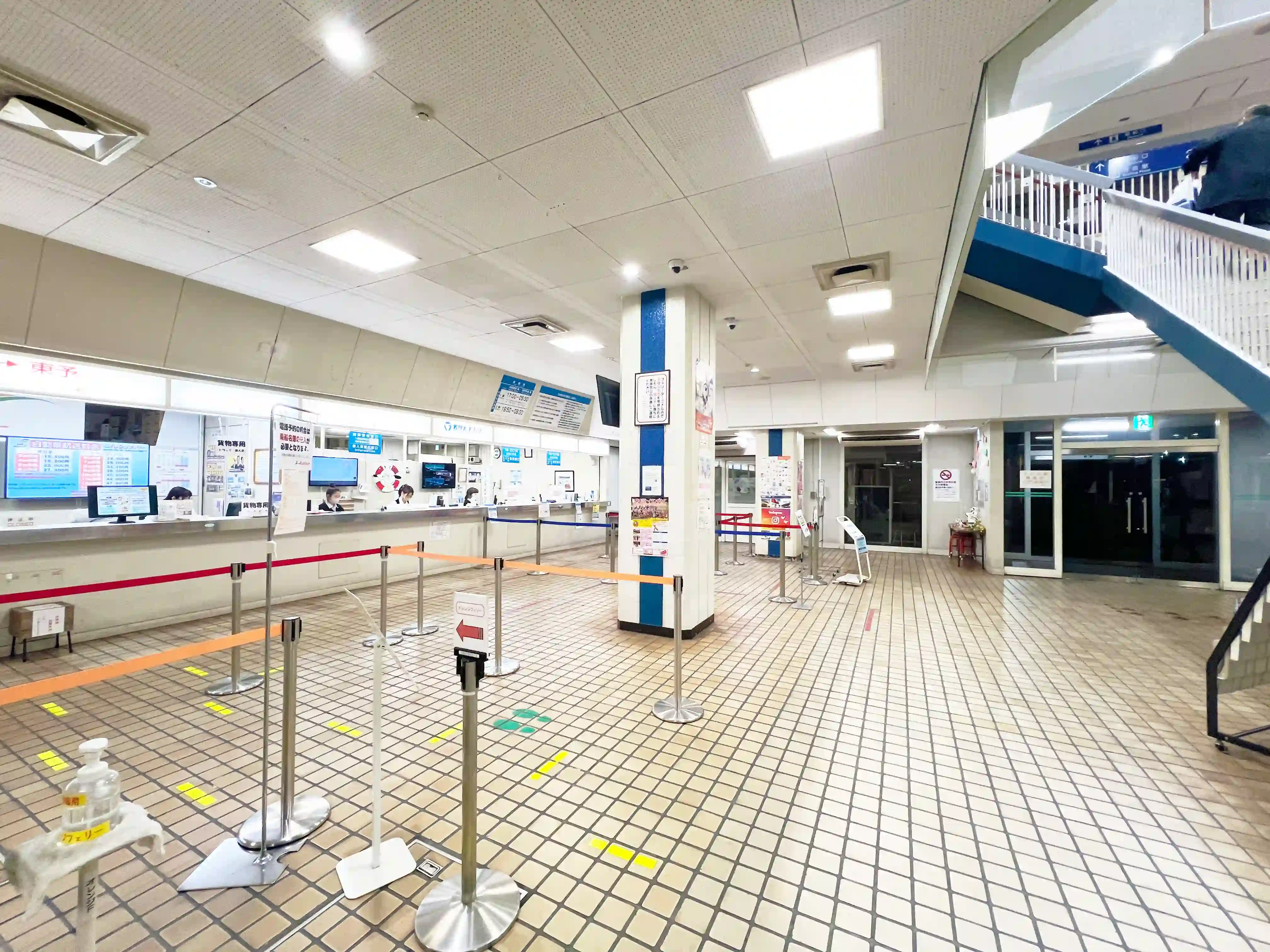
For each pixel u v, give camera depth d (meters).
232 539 5.43
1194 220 4.09
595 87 2.35
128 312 4.54
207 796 2.31
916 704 3.34
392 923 1.66
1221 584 7.23
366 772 2.51
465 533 8.38
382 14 1.96
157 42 2.09
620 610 4.96
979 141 2.44
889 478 11.85
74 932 1.62
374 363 6.84
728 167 2.92
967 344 7.26
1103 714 3.21
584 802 2.29
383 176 3.04
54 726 2.96
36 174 3.05
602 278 4.52
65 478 6.05
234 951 1.55
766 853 1.99
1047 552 8.24
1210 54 5.34
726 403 9.84
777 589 7.14
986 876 1.89
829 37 2.07
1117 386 7.46
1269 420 3.33
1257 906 1.76
